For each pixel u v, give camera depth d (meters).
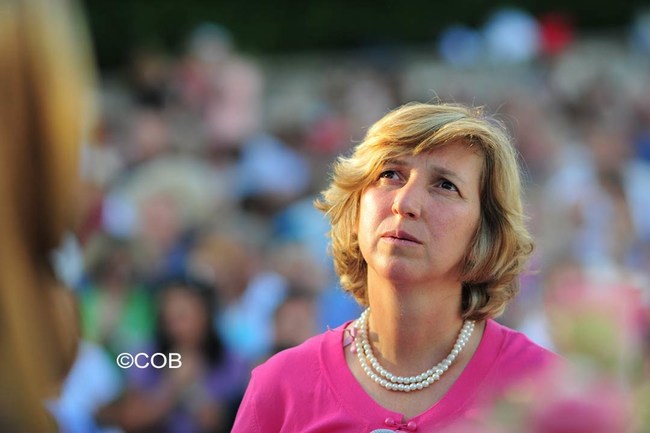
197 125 28.97
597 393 3.50
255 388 7.39
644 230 25.92
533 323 15.80
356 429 6.88
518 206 7.08
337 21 36.88
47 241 3.49
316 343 7.41
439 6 37.31
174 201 22.75
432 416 6.77
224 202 24.44
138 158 25.97
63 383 3.79
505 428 3.67
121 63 34.97
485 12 37.38
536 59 35.31
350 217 7.29
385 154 6.82
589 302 3.69
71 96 3.34
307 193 25.88
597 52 36.81
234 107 29.88
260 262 19.72
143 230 21.58
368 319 7.31
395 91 31.69
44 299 3.59
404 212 6.64
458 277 6.92
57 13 3.35
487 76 34.53
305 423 7.08
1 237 3.40
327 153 27.53
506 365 6.91
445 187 6.81
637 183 26.61
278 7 36.62
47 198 3.39
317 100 32.25
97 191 20.55
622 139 28.59
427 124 6.78
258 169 25.81
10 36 3.30
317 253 21.00
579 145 28.59
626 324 3.70
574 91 32.69
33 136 3.34
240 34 36.09
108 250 18.16
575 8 38.19
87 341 15.16
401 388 6.93
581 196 23.66
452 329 7.05
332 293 17.97
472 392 6.82
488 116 7.36
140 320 16.56
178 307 16.23
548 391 3.58
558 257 19.25
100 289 17.45
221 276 19.55
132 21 34.88
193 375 15.89
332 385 7.10
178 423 15.52
